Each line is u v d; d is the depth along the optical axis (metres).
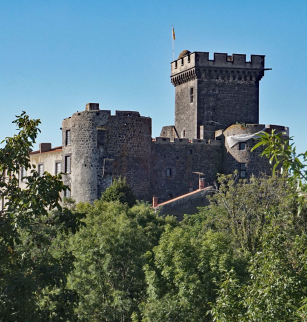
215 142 99.25
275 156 21.64
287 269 35.34
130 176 88.25
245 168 96.25
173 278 51.31
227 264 50.09
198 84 103.44
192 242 54.56
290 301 32.78
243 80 104.94
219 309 34.22
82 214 31.03
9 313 29.83
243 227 65.31
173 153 95.62
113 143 87.69
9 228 29.95
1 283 29.45
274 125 97.81
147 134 90.38
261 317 31.73
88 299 52.59
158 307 48.06
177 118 108.69
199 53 103.25
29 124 32.78
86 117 87.75
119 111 88.31
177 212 86.44
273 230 38.06
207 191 88.50
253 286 34.75
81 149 88.00
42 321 31.67
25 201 29.52
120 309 51.72
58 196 30.09
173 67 109.12
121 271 57.41
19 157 32.06
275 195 68.12
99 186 86.94
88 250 56.41
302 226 54.72
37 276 30.77
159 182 94.19
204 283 49.78
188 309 48.88
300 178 21.17
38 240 33.25
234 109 104.56
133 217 73.31
